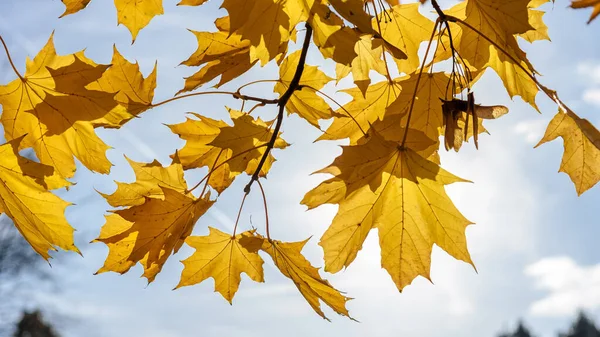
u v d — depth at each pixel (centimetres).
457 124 75
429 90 82
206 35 78
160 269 78
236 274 87
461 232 78
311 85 84
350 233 78
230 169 81
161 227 78
